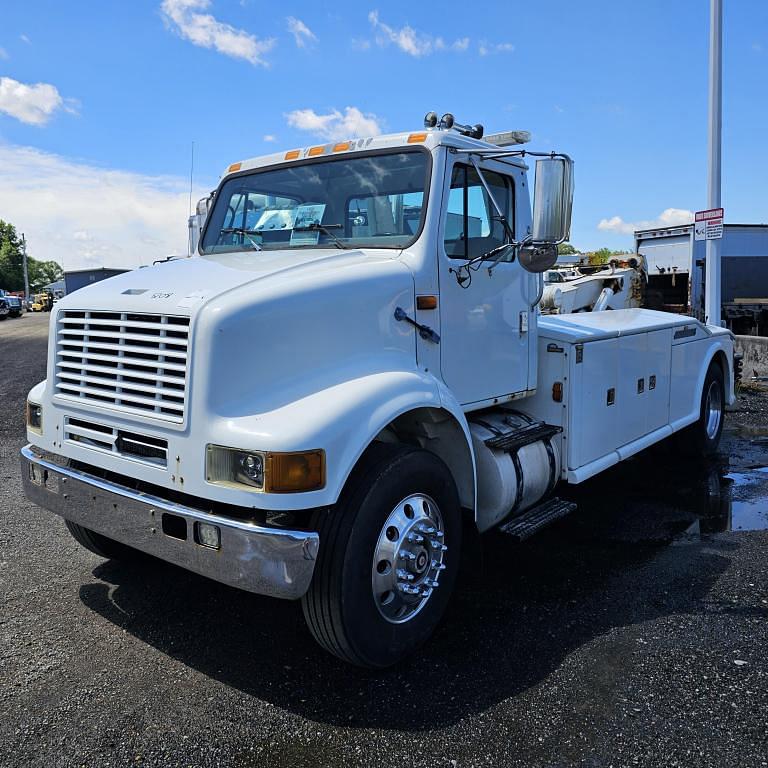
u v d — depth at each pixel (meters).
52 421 3.72
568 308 12.66
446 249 3.94
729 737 2.78
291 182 4.37
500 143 4.56
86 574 4.40
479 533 4.19
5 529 5.17
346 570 3.03
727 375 7.70
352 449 3.00
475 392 4.18
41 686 3.18
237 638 3.64
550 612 3.89
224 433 2.93
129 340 3.30
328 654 3.48
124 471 3.30
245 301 3.06
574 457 4.79
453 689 3.15
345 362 3.38
